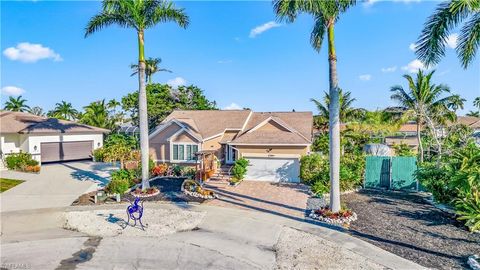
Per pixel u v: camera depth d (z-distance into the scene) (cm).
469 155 1866
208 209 1866
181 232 1496
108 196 2122
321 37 1919
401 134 5553
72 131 3653
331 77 1669
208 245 1345
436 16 1402
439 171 1991
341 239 1408
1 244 1338
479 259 1175
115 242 1371
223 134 3256
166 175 2811
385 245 1338
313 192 2256
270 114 3716
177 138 3070
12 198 2088
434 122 3662
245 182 2667
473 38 1373
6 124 3378
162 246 1333
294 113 3681
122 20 2173
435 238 1412
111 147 3750
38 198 2091
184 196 2161
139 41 2198
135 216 1717
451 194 1856
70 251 1277
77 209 1853
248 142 2762
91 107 5659
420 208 1909
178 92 5650
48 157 3578
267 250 1298
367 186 2580
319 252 1274
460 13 1348
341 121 4644
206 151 2770
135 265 1162
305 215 1761
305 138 2798
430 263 1166
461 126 3728
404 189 2478
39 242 1362
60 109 7425
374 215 1761
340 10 1628
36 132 3300
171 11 2198
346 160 2648
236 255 1250
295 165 2686
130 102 5466
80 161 3772
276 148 2744
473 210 1516
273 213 1795
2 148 3231
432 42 1423
